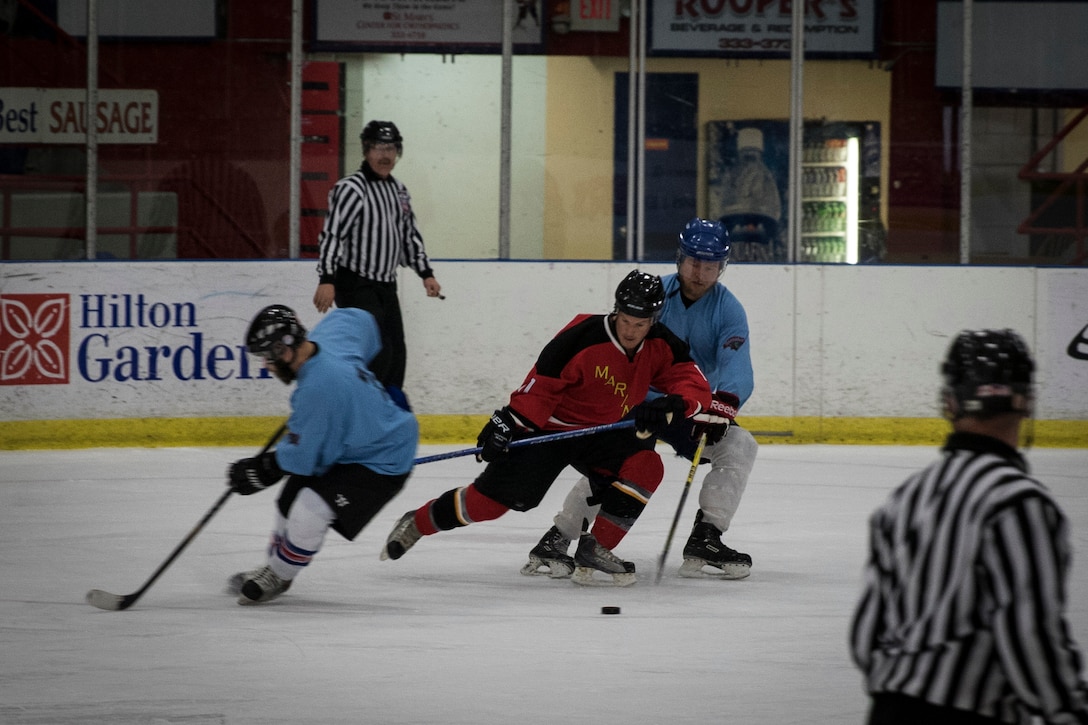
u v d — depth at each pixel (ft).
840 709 42.52
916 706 22.56
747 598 57.72
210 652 48.62
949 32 115.65
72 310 99.14
